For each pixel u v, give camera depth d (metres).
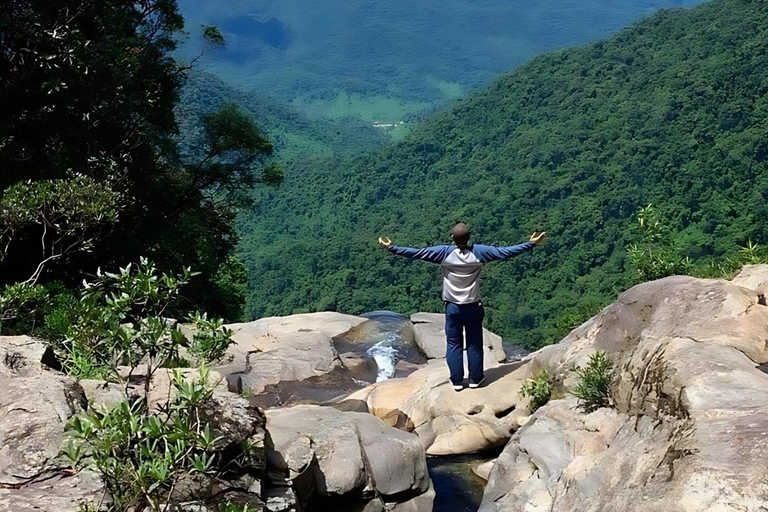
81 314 4.31
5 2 12.72
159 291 4.63
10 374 4.33
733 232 60.34
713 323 4.82
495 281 66.12
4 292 7.28
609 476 3.96
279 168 22.66
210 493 4.04
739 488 2.83
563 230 72.94
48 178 13.01
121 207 11.57
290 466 4.67
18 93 12.80
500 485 5.18
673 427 3.65
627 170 81.12
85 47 13.60
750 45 94.25
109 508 3.32
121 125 15.66
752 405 3.39
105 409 3.83
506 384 6.64
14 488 3.37
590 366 5.36
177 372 3.94
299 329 10.84
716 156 72.69
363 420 5.58
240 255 95.38
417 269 69.12
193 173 20.94
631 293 5.77
